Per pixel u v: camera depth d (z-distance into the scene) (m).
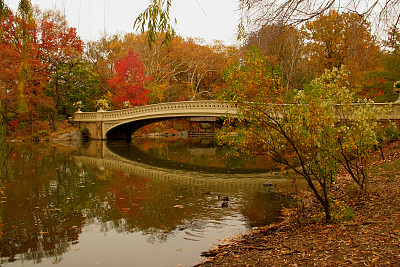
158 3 3.50
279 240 4.48
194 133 42.28
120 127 30.53
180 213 6.41
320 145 4.96
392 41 4.71
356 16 4.80
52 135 27.75
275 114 4.94
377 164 9.35
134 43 40.03
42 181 9.87
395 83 12.10
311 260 3.33
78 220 5.98
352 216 4.80
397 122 11.95
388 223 4.16
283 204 7.10
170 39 3.69
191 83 40.19
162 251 4.52
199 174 11.65
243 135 4.94
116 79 31.28
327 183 5.21
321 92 5.03
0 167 3.02
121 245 4.77
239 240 4.82
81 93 32.59
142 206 6.98
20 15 3.45
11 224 5.73
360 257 3.16
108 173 11.67
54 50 27.48
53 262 4.22
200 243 4.80
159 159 16.22
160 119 28.16
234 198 7.75
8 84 18.11
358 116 5.46
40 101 25.73
